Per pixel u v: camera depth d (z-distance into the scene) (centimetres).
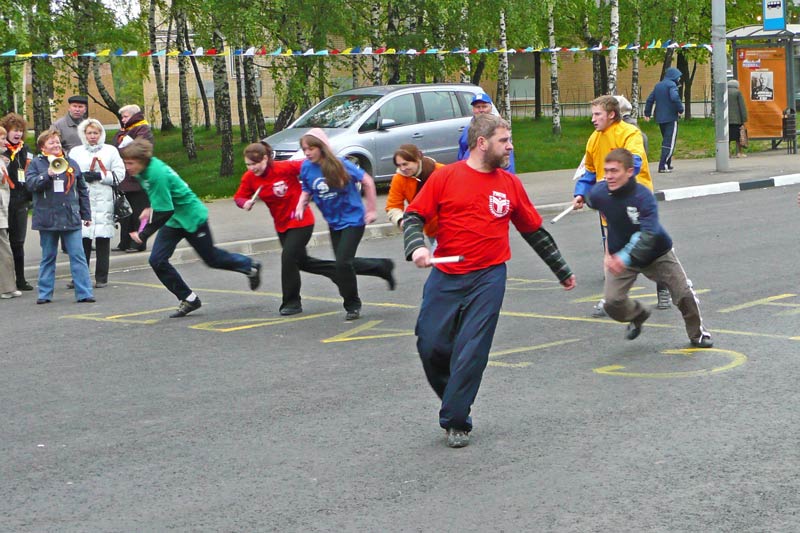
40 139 1172
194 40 2409
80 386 814
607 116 964
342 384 786
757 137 2647
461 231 630
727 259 1260
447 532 503
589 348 865
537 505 532
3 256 1230
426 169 929
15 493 580
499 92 3688
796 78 2883
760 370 774
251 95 2714
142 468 614
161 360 890
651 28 3619
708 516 510
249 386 791
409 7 2656
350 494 559
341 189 1009
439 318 638
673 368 790
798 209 1683
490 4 2734
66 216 1169
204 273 1358
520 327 954
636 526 501
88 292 1188
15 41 2183
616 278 828
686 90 4009
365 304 1097
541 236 648
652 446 616
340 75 3691
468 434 639
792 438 620
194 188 2217
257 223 1706
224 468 608
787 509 516
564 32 3847
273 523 523
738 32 2611
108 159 1277
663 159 2256
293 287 1056
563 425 663
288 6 2384
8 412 746
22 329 1048
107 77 5081
